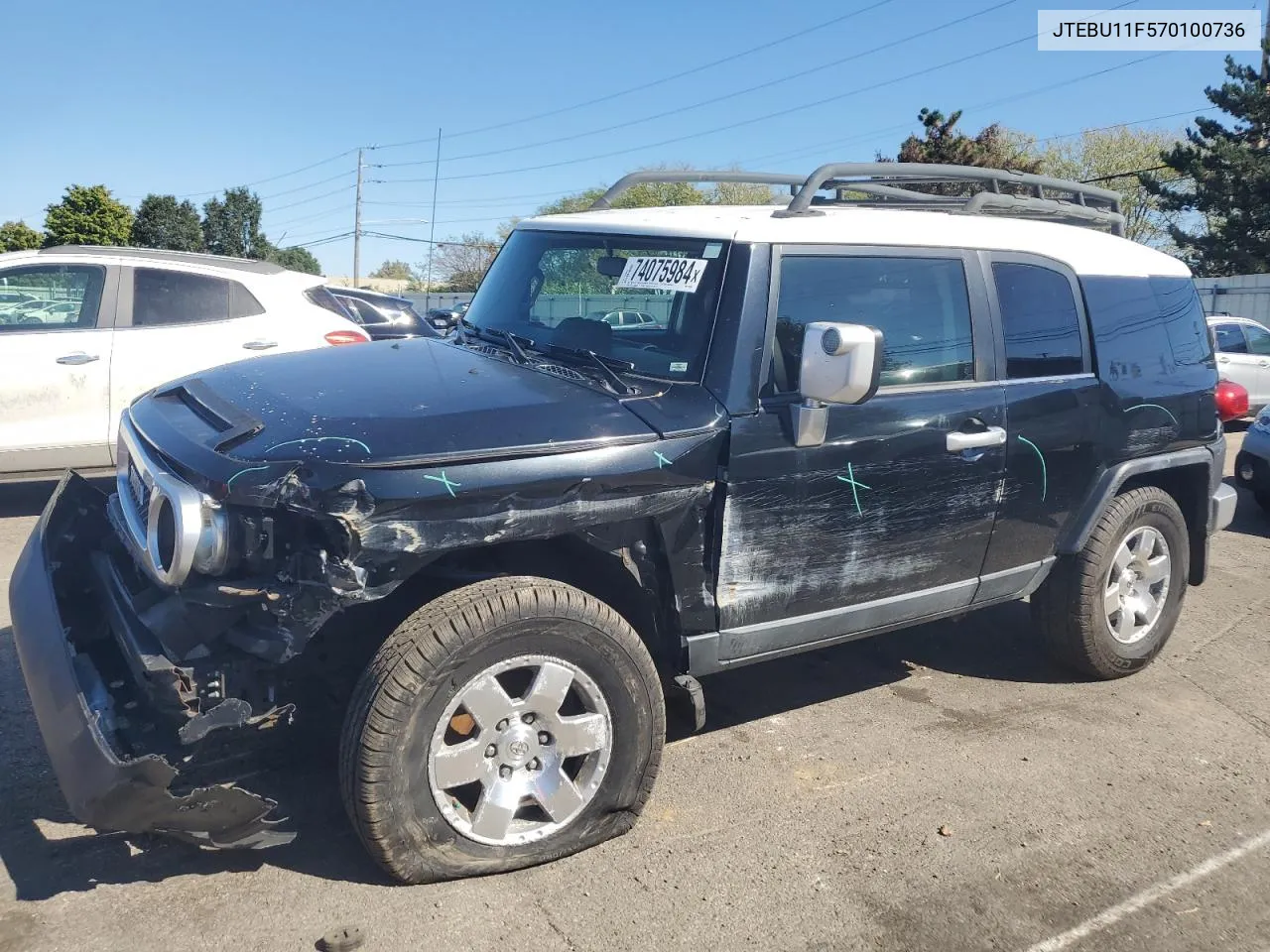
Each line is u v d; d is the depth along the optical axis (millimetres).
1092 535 4586
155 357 7180
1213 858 3430
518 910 2934
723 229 3590
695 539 3330
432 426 2920
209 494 2828
